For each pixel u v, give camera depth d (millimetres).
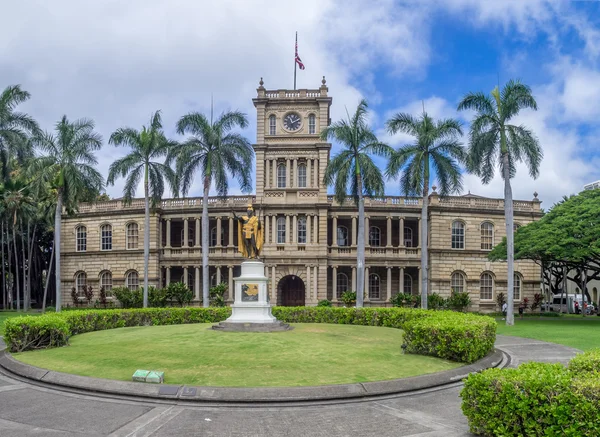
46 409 12625
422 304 38688
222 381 14383
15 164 53344
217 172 41094
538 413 9031
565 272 56531
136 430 11016
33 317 21375
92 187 44688
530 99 36406
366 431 10977
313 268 53781
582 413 8609
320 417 12031
